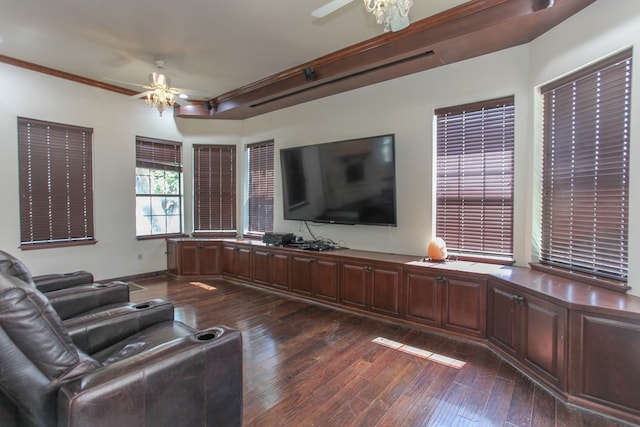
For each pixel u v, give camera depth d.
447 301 3.10
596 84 2.43
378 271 3.55
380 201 3.79
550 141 2.85
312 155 4.39
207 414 1.55
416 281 3.29
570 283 2.49
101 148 4.75
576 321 2.06
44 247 4.23
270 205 5.36
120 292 2.72
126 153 5.01
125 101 4.98
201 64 3.98
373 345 2.94
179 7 2.81
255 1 2.72
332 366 2.57
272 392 2.22
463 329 3.02
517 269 2.97
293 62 3.92
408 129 3.76
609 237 2.35
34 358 1.21
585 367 2.04
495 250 3.28
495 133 3.24
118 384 1.25
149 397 1.34
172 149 5.57
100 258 4.77
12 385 1.20
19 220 4.05
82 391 1.18
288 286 4.41
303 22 3.04
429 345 2.93
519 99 3.07
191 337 1.62
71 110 4.44
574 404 2.07
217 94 5.05
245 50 3.61
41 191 4.23
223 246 5.28
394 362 2.63
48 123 4.24
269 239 4.75
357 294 3.73
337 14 2.91
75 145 4.51
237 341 1.67
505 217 3.21
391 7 1.98
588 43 2.43
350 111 4.25
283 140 5.07
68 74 4.35
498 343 2.76
